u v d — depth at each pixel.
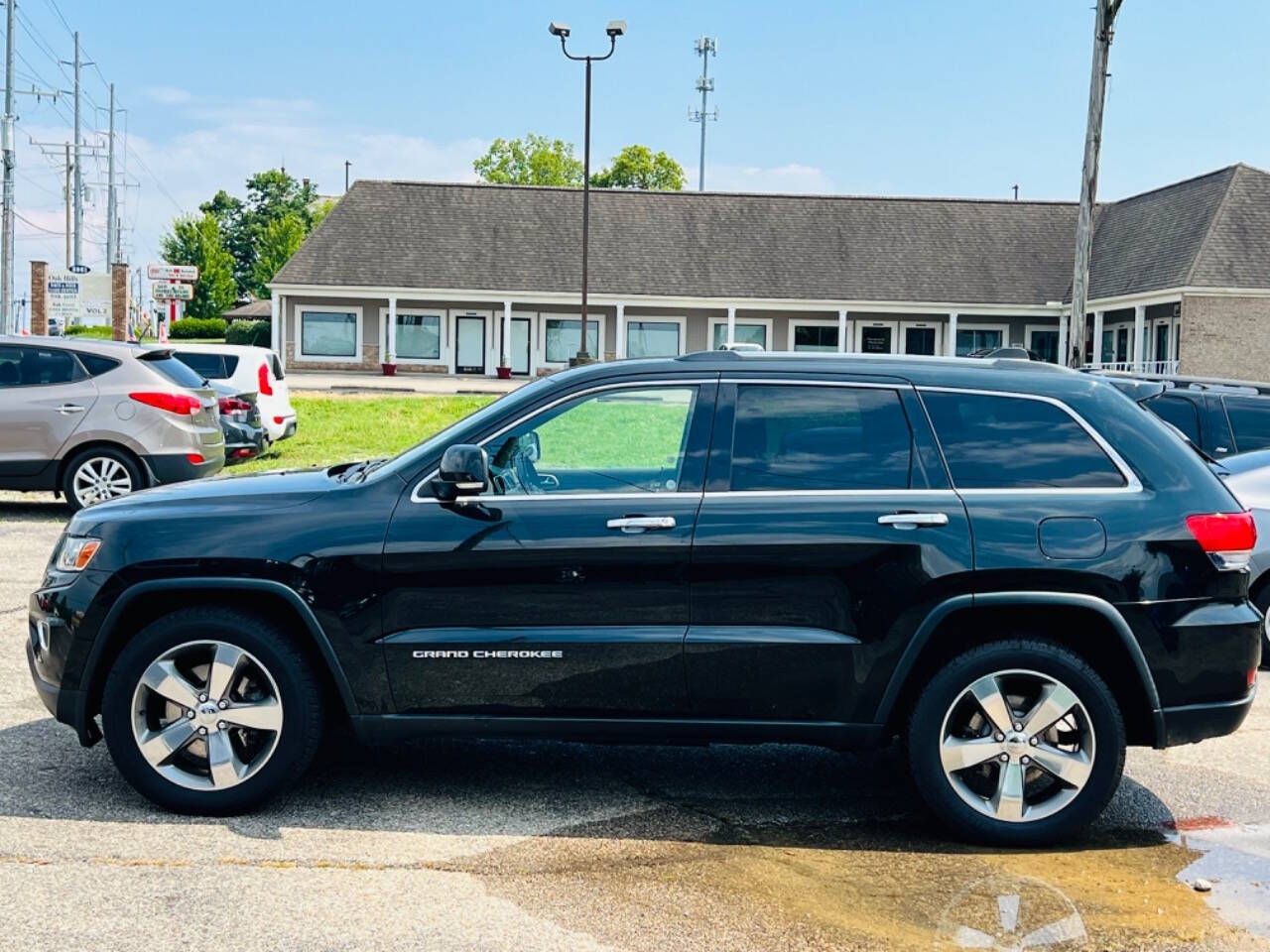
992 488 4.71
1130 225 39.62
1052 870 4.44
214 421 13.62
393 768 5.47
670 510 4.70
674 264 41.00
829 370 4.90
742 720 4.72
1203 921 4.01
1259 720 6.52
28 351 12.75
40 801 4.89
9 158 41.06
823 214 42.97
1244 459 7.99
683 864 4.41
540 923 3.89
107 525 4.85
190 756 4.85
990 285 40.62
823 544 4.63
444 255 40.72
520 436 4.87
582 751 5.80
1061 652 4.63
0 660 7.08
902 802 5.18
